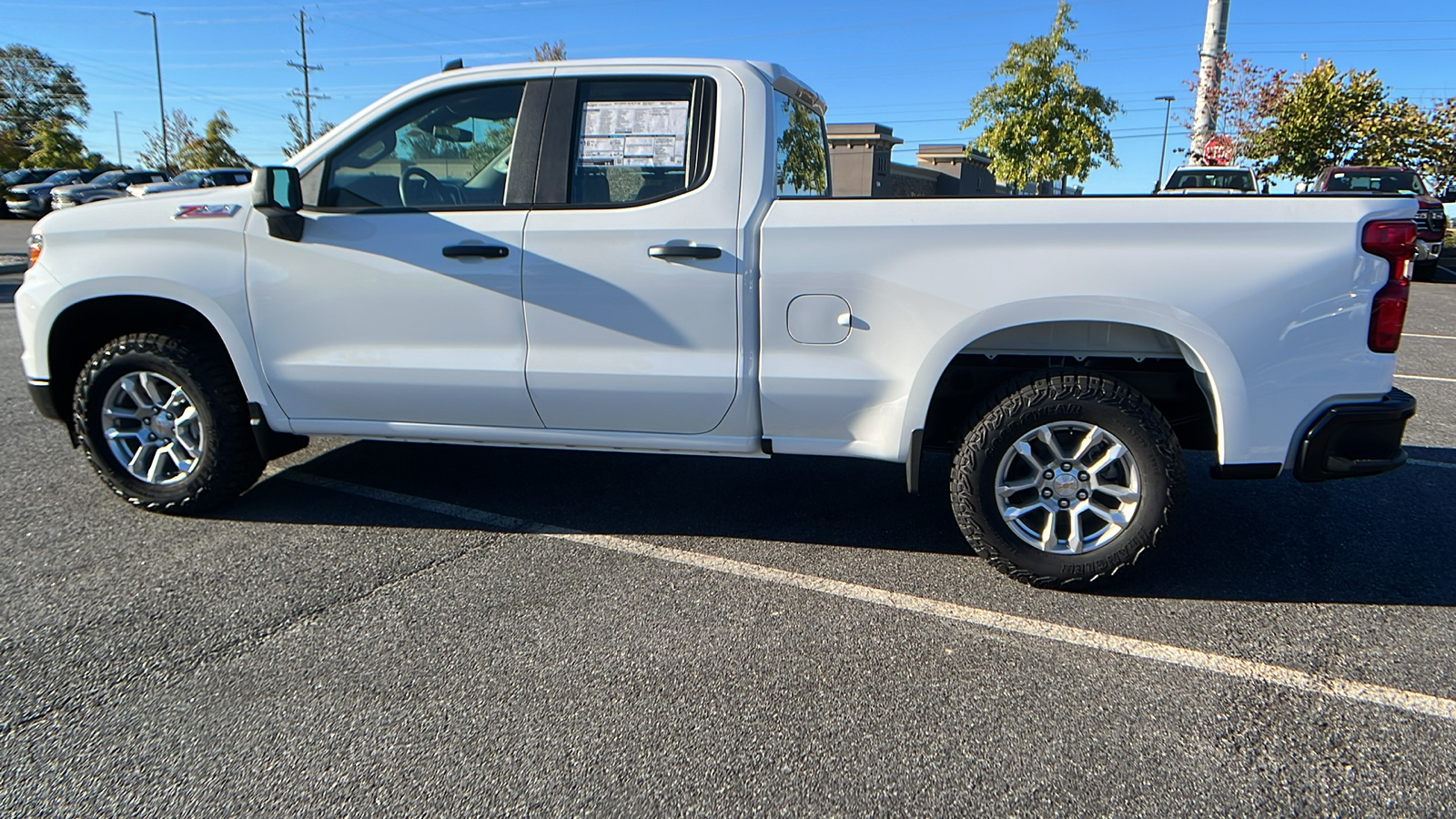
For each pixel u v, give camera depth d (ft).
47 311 12.38
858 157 79.87
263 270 11.94
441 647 9.43
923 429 10.57
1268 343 9.69
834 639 9.70
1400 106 70.90
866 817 6.95
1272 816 6.97
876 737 7.94
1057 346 10.79
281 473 15.20
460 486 14.65
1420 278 54.24
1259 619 10.27
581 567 11.51
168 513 13.12
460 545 12.19
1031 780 7.38
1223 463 10.03
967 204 10.16
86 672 8.89
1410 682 8.90
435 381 11.76
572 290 11.17
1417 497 14.51
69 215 12.52
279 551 11.91
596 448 11.94
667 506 13.85
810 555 12.00
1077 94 68.44
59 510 13.30
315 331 12.00
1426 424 19.39
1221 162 54.95
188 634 9.64
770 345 10.87
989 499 10.64
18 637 9.54
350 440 17.39
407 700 8.45
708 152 11.00
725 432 11.43
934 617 10.23
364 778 7.36
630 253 10.95
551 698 8.50
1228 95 85.35
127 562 11.45
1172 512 10.28
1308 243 9.54
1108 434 10.30
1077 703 8.49
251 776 7.36
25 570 11.19
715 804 7.08
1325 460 9.87
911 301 10.31
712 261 10.75
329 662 9.12
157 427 12.89
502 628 9.85
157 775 7.37
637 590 10.85
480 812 6.98
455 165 11.88
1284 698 8.60
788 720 8.19
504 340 11.54
